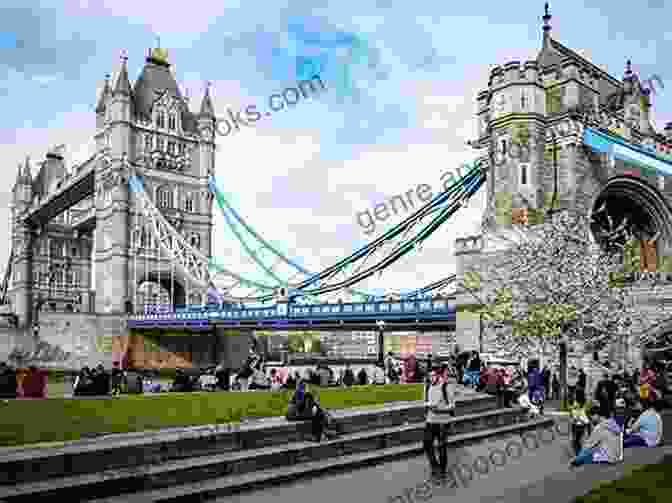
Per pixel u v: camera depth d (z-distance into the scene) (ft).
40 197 416.05
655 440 53.62
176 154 360.48
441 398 46.32
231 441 44.91
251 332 337.11
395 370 125.70
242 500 38.55
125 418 48.60
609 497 30.30
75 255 442.09
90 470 37.60
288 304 202.08
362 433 53.52
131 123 347.36
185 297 340.80
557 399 106.63
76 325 294.05
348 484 43.06
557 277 112.88
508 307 115.34
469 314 142.92
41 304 422.82
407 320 167.53
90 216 390.21
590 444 46.65
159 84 371.35
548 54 168.86
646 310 130.41
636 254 147.64
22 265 421.18
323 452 48.47
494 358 125.70
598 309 113.70
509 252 131.03
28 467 35.32
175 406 55.98
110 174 340.59
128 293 328.90
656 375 97.04
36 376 73.31
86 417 48.44
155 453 40.65
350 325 193.57
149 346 306.96
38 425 44.60
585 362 120.98
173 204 355.97
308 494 40.16
